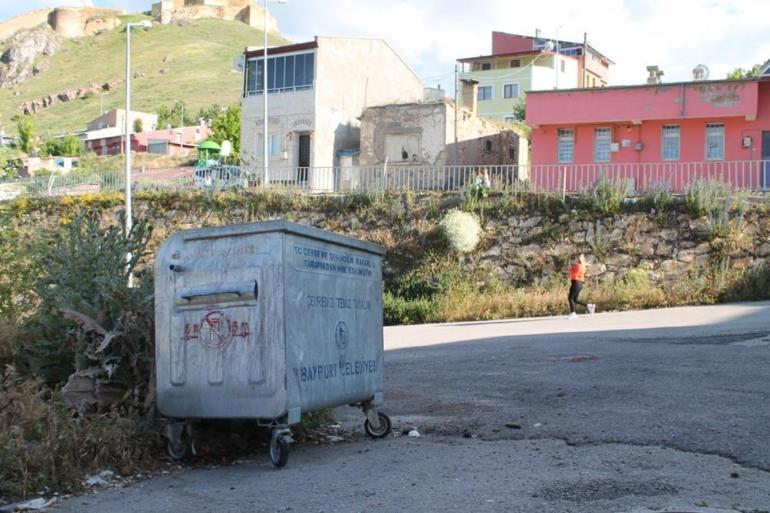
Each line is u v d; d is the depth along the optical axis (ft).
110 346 26.81
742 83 111.24
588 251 92.07
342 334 25.98
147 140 285.64
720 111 112.06
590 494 19.40
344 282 26.32
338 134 154.81
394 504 19.42
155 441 25.41
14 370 25.75
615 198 91.71
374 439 27.63
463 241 94.89
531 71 245.24
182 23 651.25
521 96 246.47
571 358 42.93
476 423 28.91
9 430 22.47
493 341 56.39
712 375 34.71
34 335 29.01
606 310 82.74
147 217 31.22
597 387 33.58
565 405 30.53
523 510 18.38
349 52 156.87
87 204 112.37
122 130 333.62
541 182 105.60
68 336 27.35
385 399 35.14
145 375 26.71
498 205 96.63
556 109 119.75
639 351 44.04
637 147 116.67
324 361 24.90
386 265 99.19
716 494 18.94
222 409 23.99
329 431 29.30
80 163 245.65
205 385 24.27
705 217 88.07
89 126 373.40
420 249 98.32
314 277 24.76
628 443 24.29
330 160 152.87
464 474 21.83
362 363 27.04
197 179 115.34
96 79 545.03
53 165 237.25
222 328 24.12
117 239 29.71
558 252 93.15
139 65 561.02
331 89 153.89
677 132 116.06
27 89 563.89
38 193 118.11
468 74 252.62
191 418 24.72
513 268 94.43
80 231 29.58
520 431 26.96
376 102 161.99
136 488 22.22
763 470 20.90
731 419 26.32
